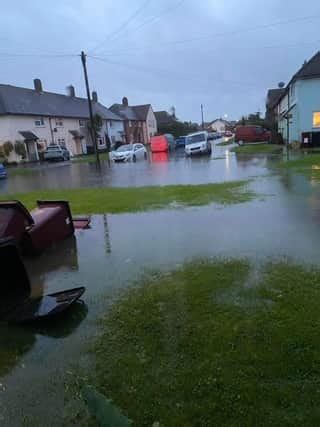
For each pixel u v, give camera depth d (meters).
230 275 4.42
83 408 2.46
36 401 2.57
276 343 2.97
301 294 3.80
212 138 69.62
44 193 12.95
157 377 2.68
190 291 4.05
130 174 19.14
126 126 63.97
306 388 2.47
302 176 12.76
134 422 2.28
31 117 39.59
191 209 8.48
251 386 2.51
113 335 3.31
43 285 4.63
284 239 5.74
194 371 2.71
